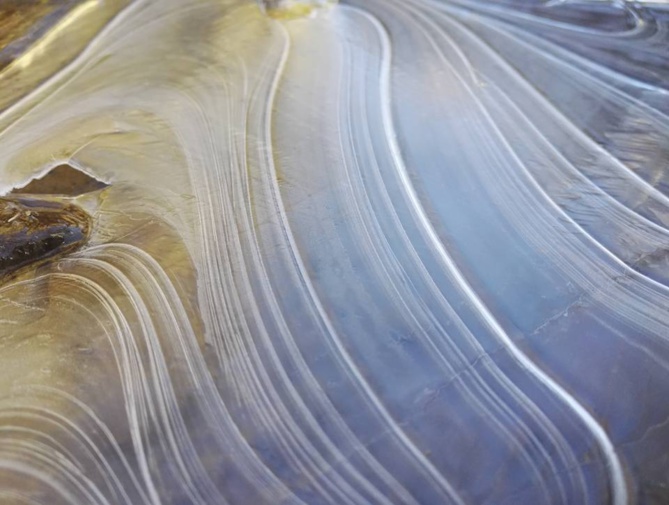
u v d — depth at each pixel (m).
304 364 0.43
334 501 0.40
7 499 0.40
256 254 0.47
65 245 0.48
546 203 0.49
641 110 0.53
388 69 0.56
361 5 0.61
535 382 0.42
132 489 0.40
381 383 0.43
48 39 0.58
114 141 0.52
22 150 0.52
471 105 0.54
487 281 0.46
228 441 0.41
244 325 0.44
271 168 0.51
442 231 0.48
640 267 0.46
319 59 0.57
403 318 0.45
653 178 0.50
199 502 0.40
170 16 0.60
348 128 0.52
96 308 0.45
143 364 0.43
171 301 0.45
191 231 0.48
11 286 0.46
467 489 0.40
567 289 0.45
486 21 0.59
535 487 0.40
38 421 0.42
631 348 0.43
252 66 0.56
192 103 0.54
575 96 0.54
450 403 0.42
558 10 0.60
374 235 0.48
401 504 0.40
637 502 0.39
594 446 0.41
